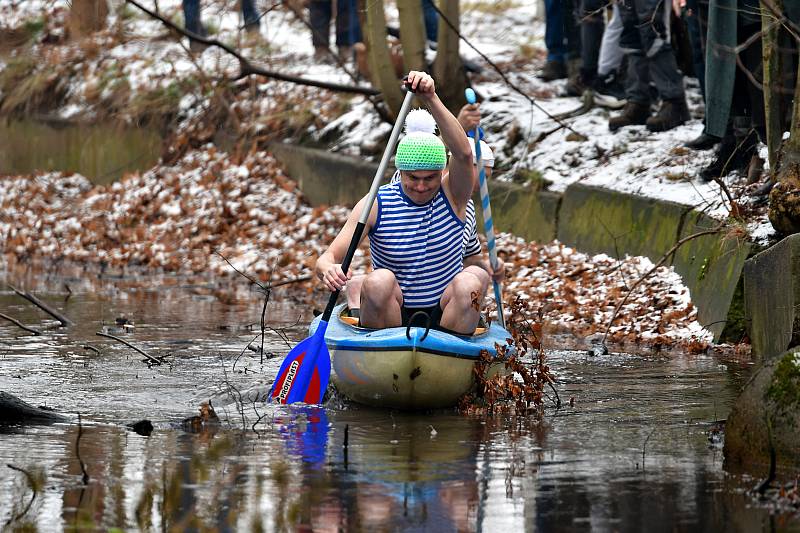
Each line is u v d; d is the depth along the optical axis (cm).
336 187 3959
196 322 2647
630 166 3042
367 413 1722
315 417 1686
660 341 2308
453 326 1781
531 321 2553
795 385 1382
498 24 5478
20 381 1922
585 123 3488
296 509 1204
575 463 1399
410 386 1703
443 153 1764
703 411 1705
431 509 1209
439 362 1698
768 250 2050
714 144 2878
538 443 1509
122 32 5338
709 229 2425
